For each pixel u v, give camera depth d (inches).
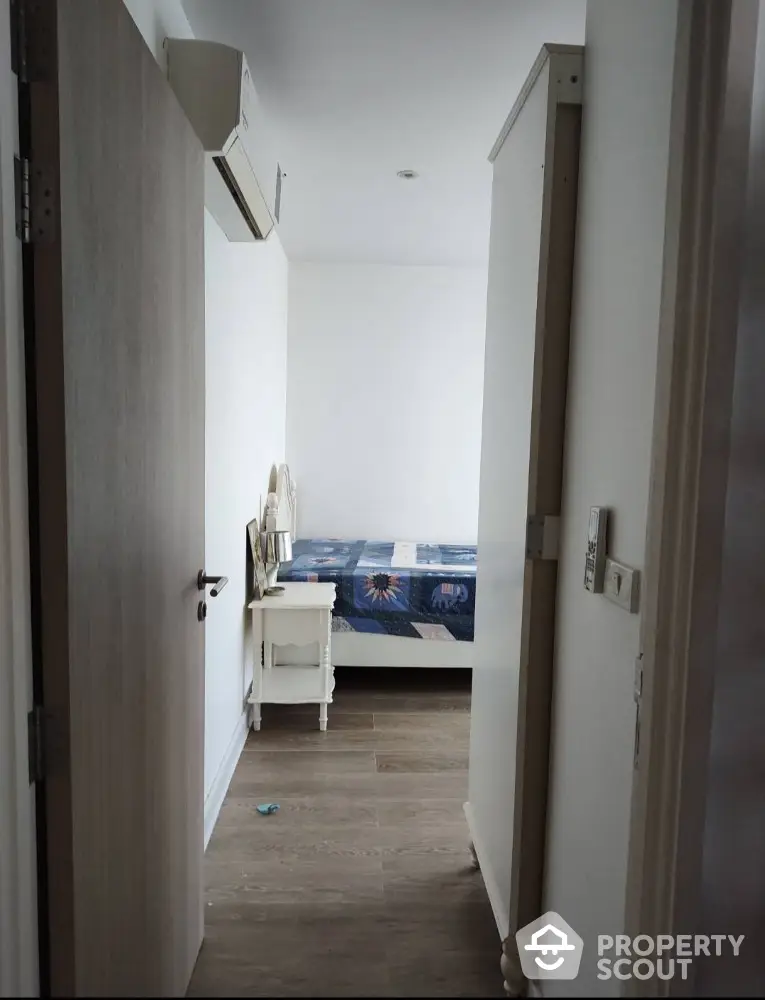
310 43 79.7
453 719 123.0
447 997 59.0
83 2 38.8
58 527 37.6
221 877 77.1
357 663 135.7
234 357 105.7
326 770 103.1
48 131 36.0
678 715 36.4
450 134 102.5
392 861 80.5
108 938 43.9
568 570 54.9
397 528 185.2
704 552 35.6
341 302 180.1
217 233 92.0
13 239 35.8
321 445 183.3
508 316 67.5
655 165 40.9
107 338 42.9
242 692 114.8
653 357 40.7
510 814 61.7
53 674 38.2
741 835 41.6
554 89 54.0
